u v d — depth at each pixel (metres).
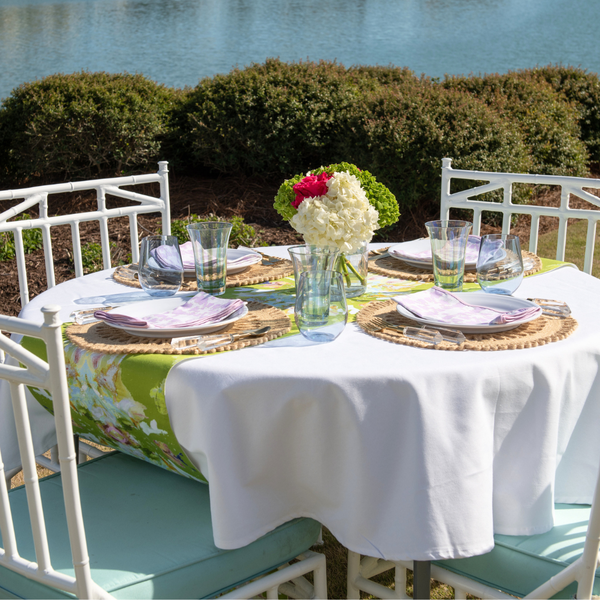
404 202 6.59
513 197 6.83
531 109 7.84
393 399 1.38
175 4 24.08
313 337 1.58
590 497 1.65
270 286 2.20
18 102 7.18
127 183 3.36
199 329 1.64
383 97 6.60
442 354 1.49
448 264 1.95
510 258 1.90
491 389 1.42
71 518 1.25
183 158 7.67
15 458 1.91
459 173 3.36
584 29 23.36
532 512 1.50
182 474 1.68
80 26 19.75
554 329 1.63
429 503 1.38
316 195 1.92
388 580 2.25
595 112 9.62
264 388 1.39
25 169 7.34
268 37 21.55
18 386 1.26
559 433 1.56
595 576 1.37
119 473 1.83
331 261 1.58
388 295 2.04
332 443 1.42
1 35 18.36
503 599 1.46
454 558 1.40
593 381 1.58
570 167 8.07
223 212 6.85
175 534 1.52
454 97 6.57
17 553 1.38
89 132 6.93
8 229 2.95
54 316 1.17
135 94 7.15
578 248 6.75
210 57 18.89
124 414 1.56
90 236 6.24
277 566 1.53
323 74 7.24
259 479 1.46
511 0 26.42
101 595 1.31
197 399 1.42
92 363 1.57
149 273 1.96
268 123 6.96
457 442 1.39
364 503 1.41
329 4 26.53
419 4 26.91
